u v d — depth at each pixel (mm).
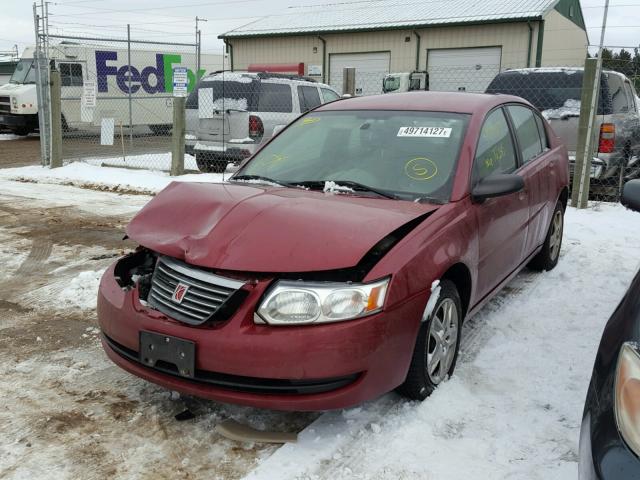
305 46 27562
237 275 2881
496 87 9766
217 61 24719
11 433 3078
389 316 2879
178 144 11336
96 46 20516
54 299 5012
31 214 8297
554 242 5754
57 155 12625
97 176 11484
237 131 10961
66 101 19516
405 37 25000
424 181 3680
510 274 4551
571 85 9273
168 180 10898
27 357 3945
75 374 3715
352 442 2975
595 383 2070
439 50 24438
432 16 24750
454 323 3521
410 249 3064
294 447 2934
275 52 28469
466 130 3934
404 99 4438
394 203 3461
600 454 1814
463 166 3707
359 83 26250
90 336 4289
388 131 4086
